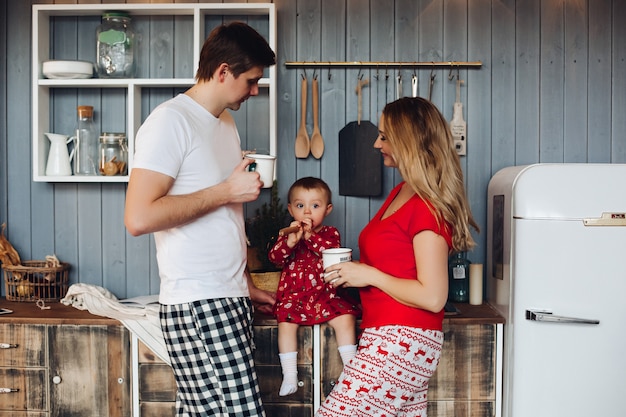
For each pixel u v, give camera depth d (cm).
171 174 186
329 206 265
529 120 302
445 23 301
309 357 253
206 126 198
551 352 243
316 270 252
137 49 301
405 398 198
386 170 303
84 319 257
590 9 300
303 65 301
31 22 307
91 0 303
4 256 294
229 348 192
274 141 287
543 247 241
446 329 256
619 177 241
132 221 180
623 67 300
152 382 256
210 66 197
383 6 301
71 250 310
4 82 309
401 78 302
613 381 241
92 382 258
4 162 310
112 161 291
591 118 301
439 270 190
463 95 302
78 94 306
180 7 290
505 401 254
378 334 195
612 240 239
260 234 280
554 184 242
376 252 201
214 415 194
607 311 240
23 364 259
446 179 194
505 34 301
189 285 191
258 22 304
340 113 303
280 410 255
